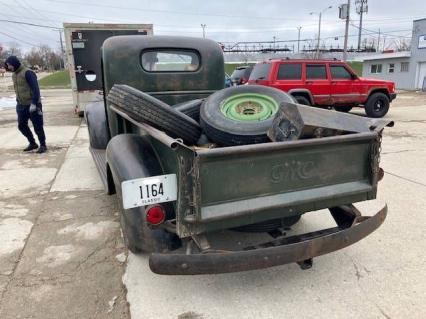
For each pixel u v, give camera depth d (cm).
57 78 5097
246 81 1180
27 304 264
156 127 288
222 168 234
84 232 374
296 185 262
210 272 235
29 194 491
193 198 229
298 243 247
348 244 264
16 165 643
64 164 645
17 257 327
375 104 1195
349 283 285
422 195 467
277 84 1056
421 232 365
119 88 297
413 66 2809
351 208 310
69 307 261
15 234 371
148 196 239
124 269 306
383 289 277
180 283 288
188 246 260
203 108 310
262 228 294
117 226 387
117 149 301
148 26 1127
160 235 273
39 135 727
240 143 283
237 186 242
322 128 261
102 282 289
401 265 308
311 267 305
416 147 747
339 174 277
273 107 318
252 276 296
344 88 1137
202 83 431
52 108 1683
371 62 3234
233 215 239
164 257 234
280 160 251
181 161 223
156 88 416
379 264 310
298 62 1077
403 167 597
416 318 247
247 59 4838
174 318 250
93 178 557
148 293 276
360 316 249
